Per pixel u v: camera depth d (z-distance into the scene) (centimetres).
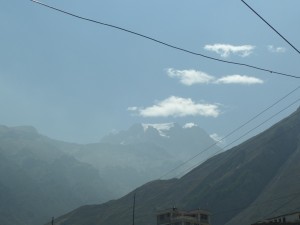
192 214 14712
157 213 14962
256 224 7156
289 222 6875
